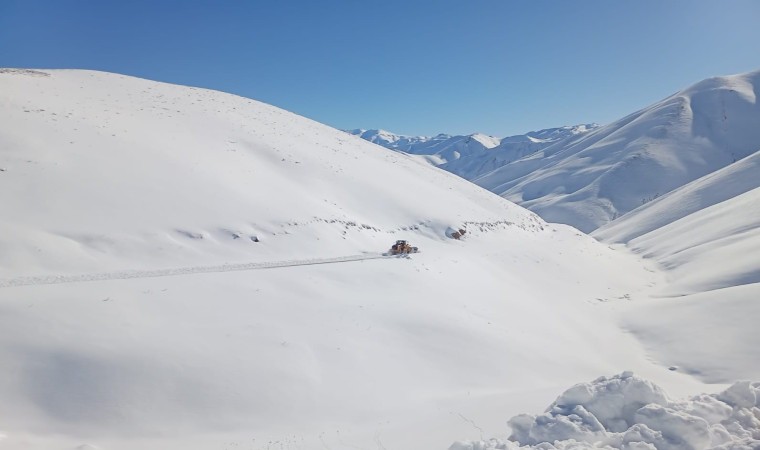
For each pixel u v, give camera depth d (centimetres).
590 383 1030
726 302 2572
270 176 3628
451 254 3338
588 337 2541
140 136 3484
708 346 2200
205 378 1471
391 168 5072
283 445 1166
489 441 888
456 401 1530
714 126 19900
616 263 4547
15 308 1606
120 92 4772
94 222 2433
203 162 3400
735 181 8350
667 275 4197
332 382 1588
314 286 2275
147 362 1472
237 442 1206
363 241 3222
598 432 872
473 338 2067
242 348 1642
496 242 4019
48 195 2502
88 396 1333
